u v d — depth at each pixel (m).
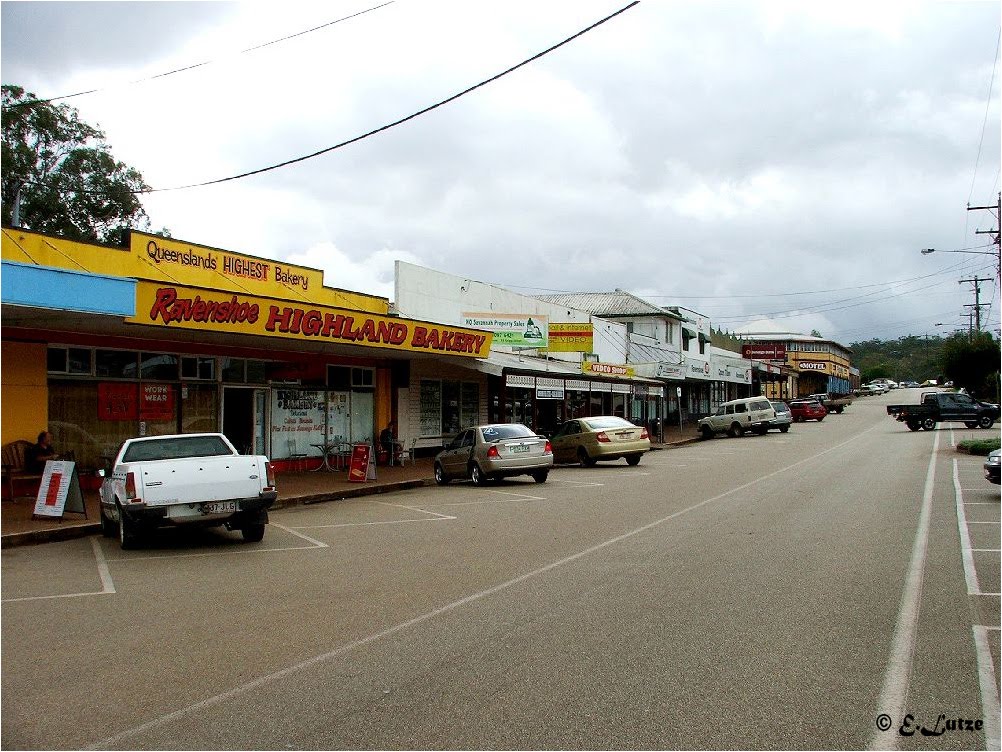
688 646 6.33
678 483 19.34
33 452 15.95
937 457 26.36
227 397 20.64
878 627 6.85
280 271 21.42
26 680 5.85
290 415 22.45
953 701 5.23
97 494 17.02
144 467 11.20
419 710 5.13
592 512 14.33
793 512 13.83
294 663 6.13
